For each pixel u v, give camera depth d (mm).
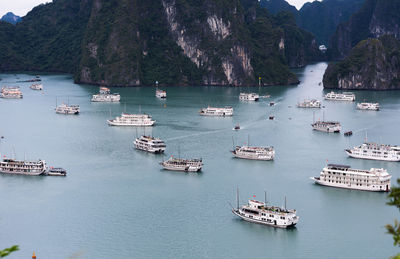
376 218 190750
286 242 173125
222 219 190000
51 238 176875
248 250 168125
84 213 196000
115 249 169125
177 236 177250
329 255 165500
